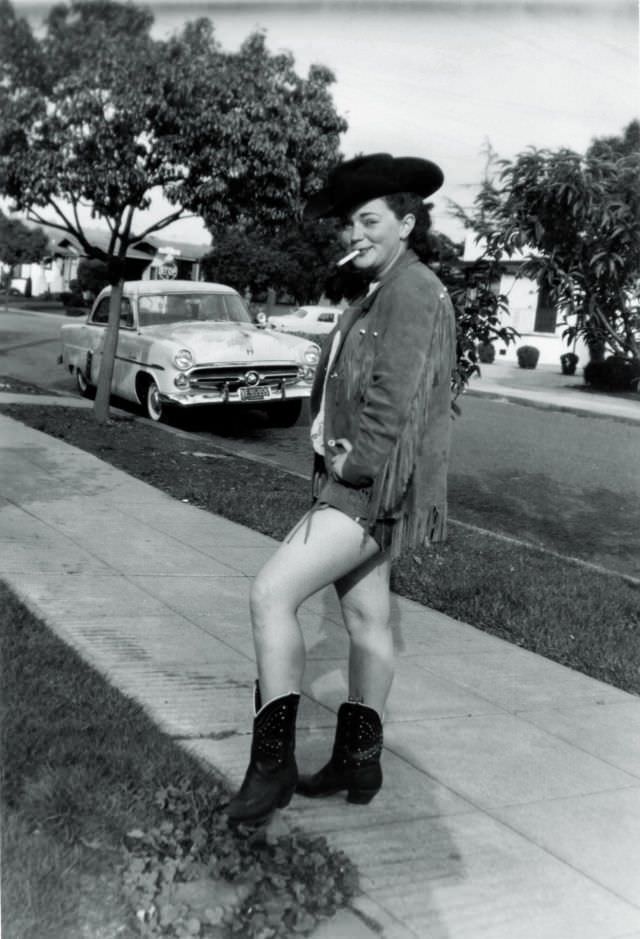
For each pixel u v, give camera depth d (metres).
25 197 10.21
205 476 9.14
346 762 3.16
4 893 2.48
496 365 28.22
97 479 8.53
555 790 3.52
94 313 14.73
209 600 5.39
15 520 6.79
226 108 9.94
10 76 8.73
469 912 2.74
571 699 4.48
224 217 10.72
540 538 8.13
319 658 4.62
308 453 11.62
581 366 28.50
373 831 3.10
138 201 10.75
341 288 3.20
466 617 5.64
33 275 49.12
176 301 13.84
